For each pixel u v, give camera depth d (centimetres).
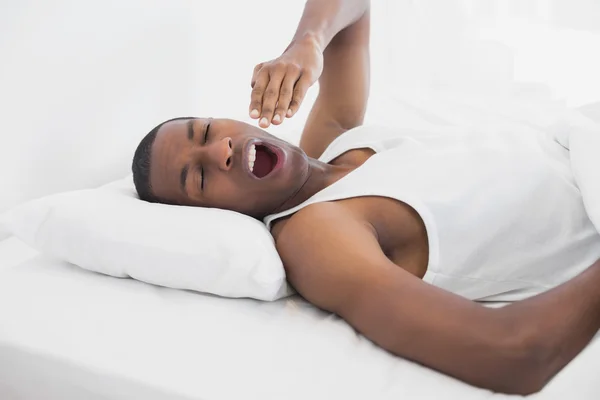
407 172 107
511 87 194
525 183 104
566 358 79
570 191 104
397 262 103
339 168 122
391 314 83
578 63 207
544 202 103
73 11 133
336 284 90
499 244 102
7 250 125
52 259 112
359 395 78
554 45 217
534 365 76
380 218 102
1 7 119
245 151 108
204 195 110
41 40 127
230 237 97
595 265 86
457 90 204
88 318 95
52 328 93
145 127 158
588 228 103
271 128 191
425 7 231
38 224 105
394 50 239
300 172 111
